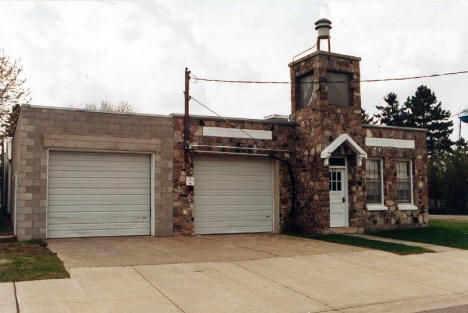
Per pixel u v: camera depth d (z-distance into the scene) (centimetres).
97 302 724
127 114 1440
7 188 2467
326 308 752
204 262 1055
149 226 1475
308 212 1650
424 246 1384
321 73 1633
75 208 1377
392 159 1867
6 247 1164
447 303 800
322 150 1602
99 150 1402
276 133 1705
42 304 696
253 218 1662
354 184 1691
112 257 1073
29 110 1309
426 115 4906
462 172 3312
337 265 1077
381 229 1798
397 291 873
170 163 1498
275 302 772
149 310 700
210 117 1581
